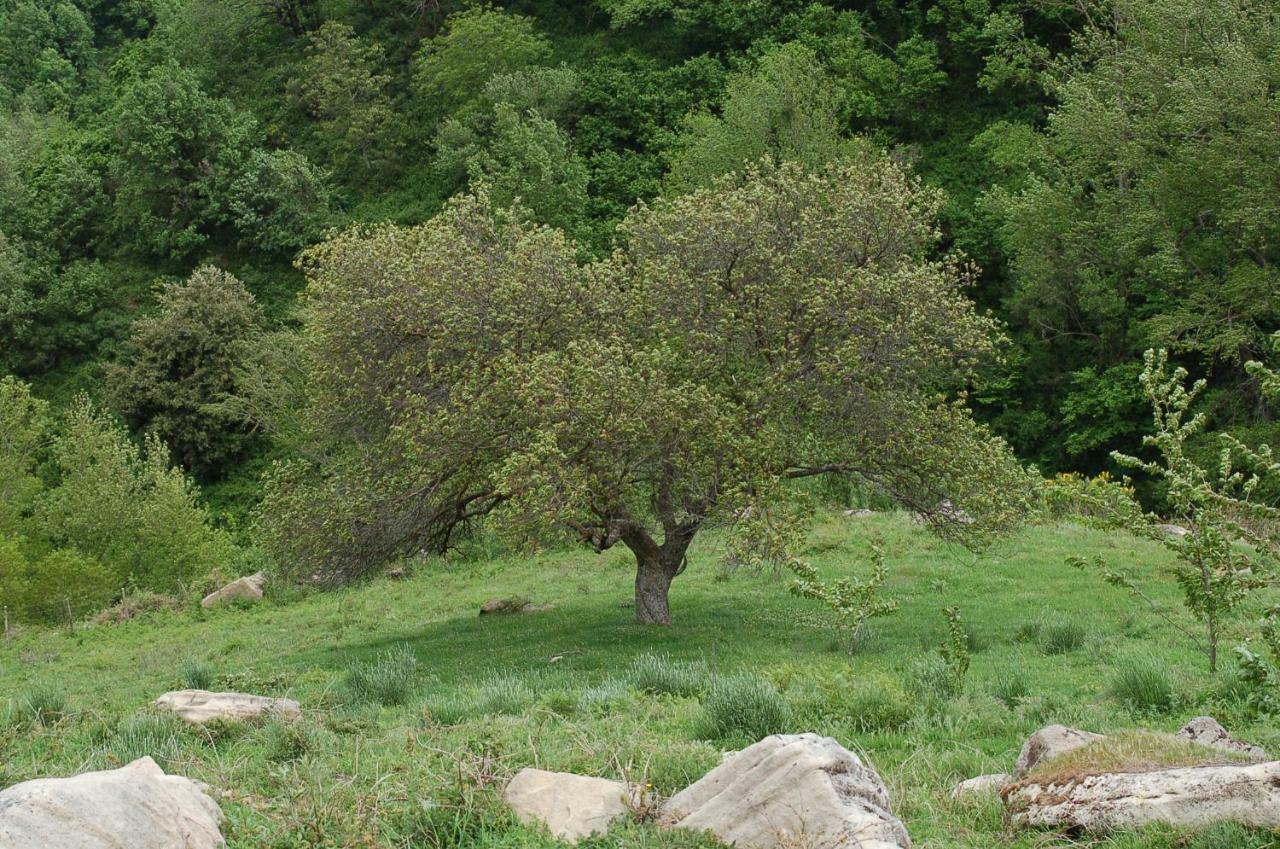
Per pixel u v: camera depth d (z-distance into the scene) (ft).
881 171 75.05
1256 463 42.78
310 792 28.14
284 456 162.50
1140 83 127.24
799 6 196.03
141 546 123.13
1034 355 147.43
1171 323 117.50
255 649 84.64
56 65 285.64
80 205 209.05
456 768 28.27
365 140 204.64
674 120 186.80
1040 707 41.52
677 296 68.69
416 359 71.26
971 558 88.94
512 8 226.38
